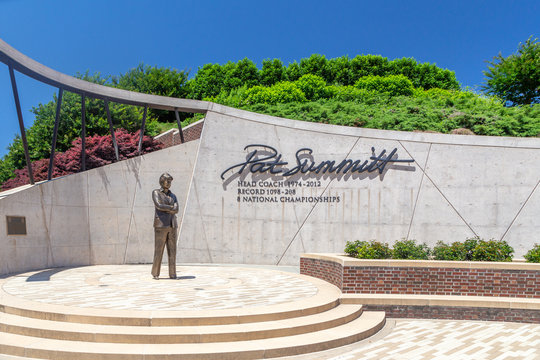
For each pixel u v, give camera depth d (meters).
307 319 8.78
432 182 16.92
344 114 26.69
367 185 17.25
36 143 28.45
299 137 17.81
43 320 8.08
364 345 8.27
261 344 7.52
